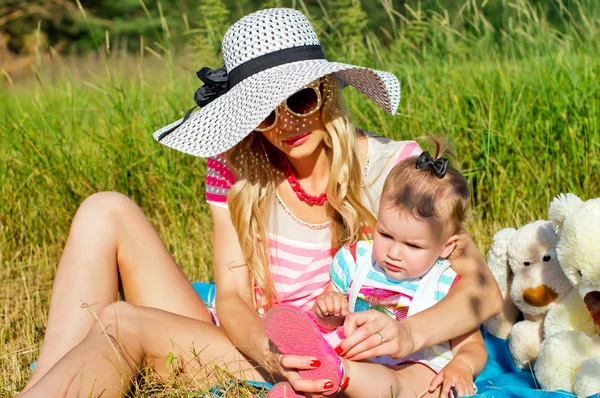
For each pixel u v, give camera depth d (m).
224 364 2.54
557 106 4.45
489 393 2.37
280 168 2.77
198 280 4.20
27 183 4.85
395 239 2.49
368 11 8.84
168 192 4.80
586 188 4.09
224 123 2.50
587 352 2.40
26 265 4.43
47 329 2.58
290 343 2.20
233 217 2.76
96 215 2.71
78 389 2.25
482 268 2.62
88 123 5.45
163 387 2.55
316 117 2.57
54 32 14.36
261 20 2.58
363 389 2.25
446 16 5.69
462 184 2.53
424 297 2.55
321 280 2.80
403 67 5.29
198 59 5.53
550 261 2.66
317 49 2.64
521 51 5.25
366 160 2.78
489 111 4.46
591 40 5.26
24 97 6.61
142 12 13.95
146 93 5.46
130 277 2.77
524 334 2.74
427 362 2.49
